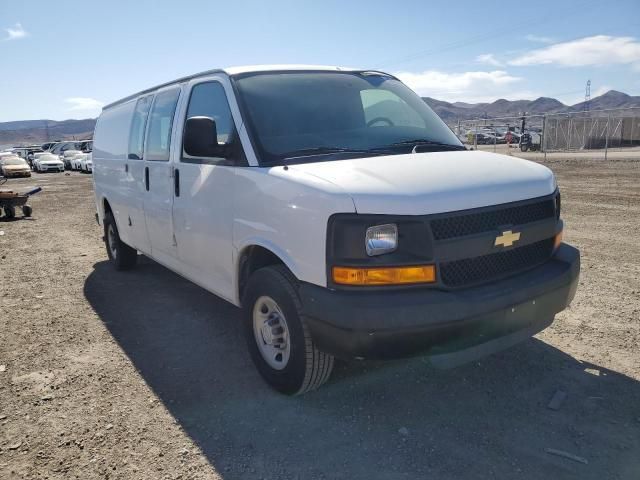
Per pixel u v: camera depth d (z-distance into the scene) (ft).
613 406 10.75
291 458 9.41
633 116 115.85
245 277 12.59
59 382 12.62
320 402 11.24
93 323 16.65
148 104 17.94
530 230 10.51
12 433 10.51
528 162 12.31
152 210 16.81
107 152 22.33
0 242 32.22
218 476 9.02
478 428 10.12
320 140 12.23
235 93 12.66
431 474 8.86
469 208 9.62
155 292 19.88
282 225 10.42
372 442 9.79
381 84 15.02
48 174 118.32
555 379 11.90
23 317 17.37
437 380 11.99
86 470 9.30
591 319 15.40
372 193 9.32
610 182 53.42
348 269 9.25
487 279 10.00
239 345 14.56
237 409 11.11
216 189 12.75
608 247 24.70
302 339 10.36
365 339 9.07
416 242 9.18
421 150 12.35
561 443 9.59
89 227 37.27
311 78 13.96
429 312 9.00
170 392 11.98
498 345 10.30
